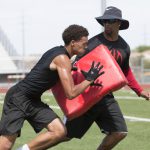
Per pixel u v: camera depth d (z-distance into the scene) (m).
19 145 13.02
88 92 9.60
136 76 42.44
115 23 10.28
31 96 9.22
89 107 9.66
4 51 41.62
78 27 9.16
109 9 10.38
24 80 9.27
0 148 9.12
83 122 10.32
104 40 10.42
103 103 10.29
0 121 9.25
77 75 9.85
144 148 12.75
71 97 8.98
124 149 12.61
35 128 9.31
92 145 13.02
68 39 9.17
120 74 9.64
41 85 9.20
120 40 10.56
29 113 9.20
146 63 53.22
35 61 41.19
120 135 10.33
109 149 10.48
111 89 9.61
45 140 9.18
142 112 20.31
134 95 29.17
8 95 9.27
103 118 10.38
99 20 10.55
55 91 9.76
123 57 10.51
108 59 9.80
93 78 9.02
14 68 40.88
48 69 9.12
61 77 9.00
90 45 10.22
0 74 40.62
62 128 9.20
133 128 15.76
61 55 9.06
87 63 9.88
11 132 9.08
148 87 37.31
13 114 9.12
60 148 12.61
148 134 14.65
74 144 13.10
